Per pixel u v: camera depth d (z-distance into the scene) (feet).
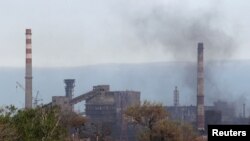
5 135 179.73
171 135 350.43
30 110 199.11
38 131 193.36
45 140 192.54
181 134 363.76
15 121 193.47
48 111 206.90
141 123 363.97
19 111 197.67
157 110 361.10
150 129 360.28
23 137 189.88
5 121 184.96
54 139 198.08
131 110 364.58
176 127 353.51
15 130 184.34
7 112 195.42
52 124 196.95
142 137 357.20
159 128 350.23
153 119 362.33
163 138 352.08
